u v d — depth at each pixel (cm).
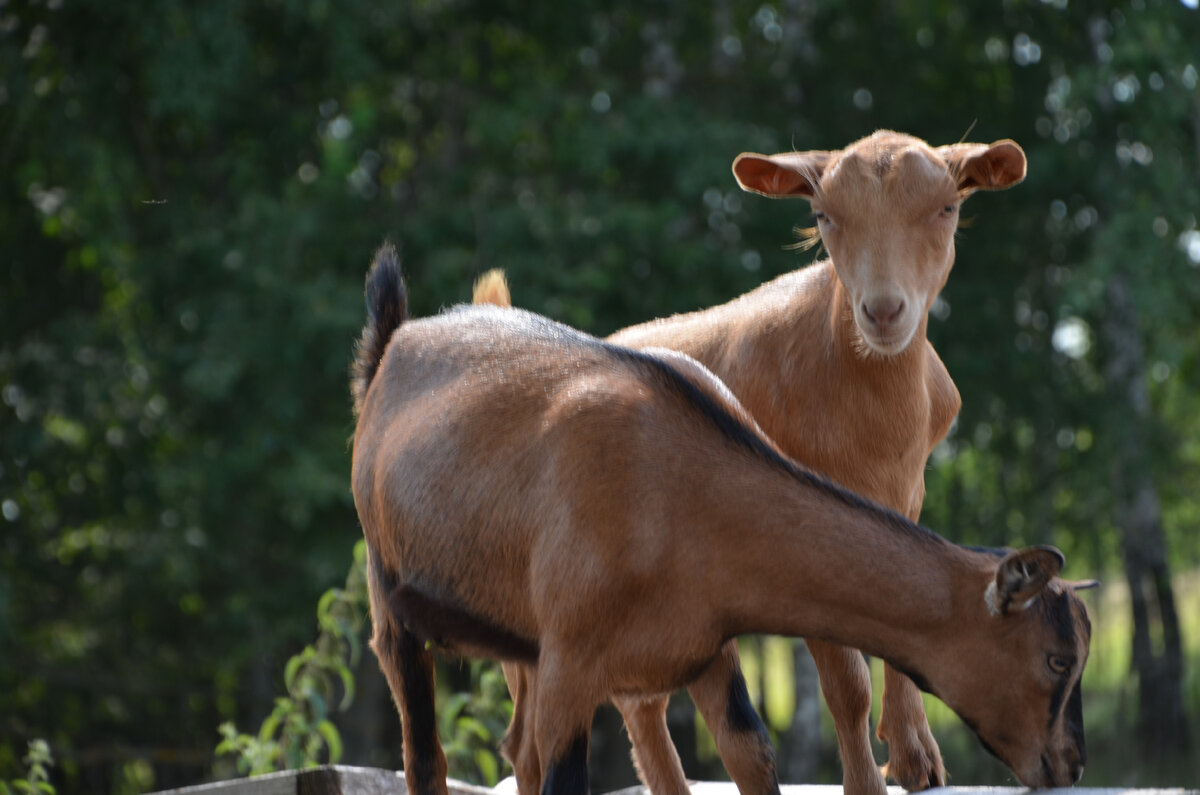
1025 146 2272
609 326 2053
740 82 2378
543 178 2203
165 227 2130
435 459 552
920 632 506
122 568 2195
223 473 1992
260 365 1962
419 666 597
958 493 2317
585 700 510
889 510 519
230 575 2131
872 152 590
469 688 2206
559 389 536
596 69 2369
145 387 2172
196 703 2267
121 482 2148
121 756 2145
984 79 2369
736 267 2069
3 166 2111
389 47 2250
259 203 2014
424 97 2369
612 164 2188
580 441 514
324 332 1950
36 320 2272
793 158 621
